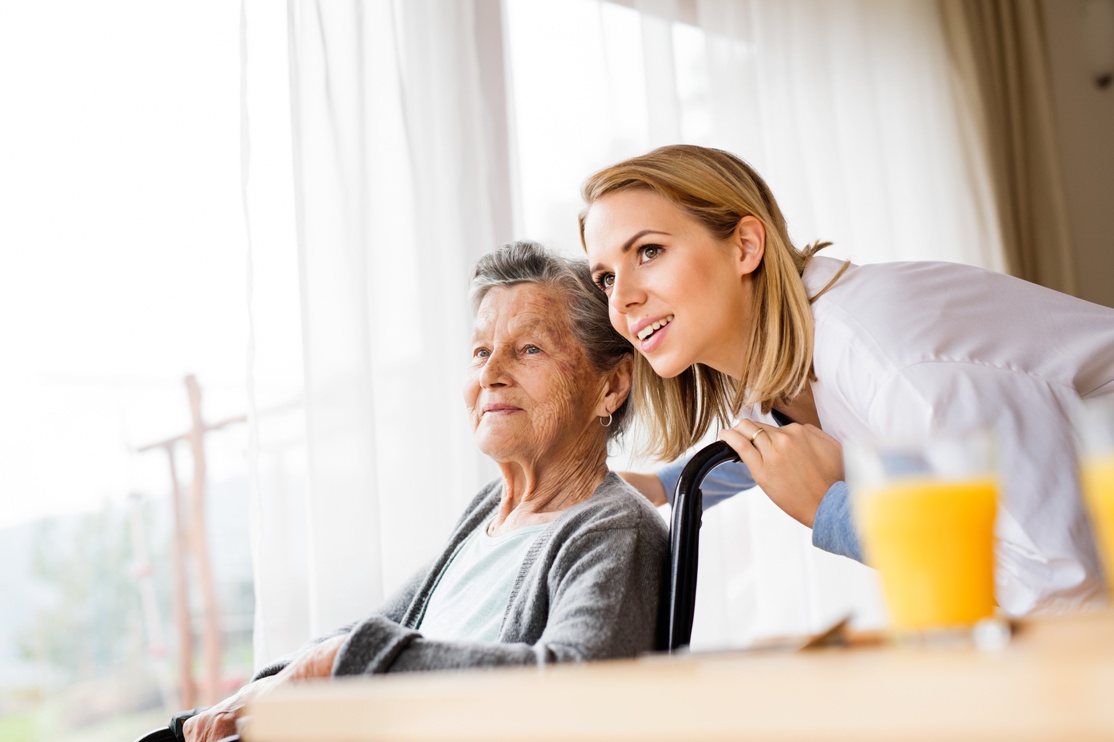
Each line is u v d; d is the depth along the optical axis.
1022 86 3.31
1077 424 1.05
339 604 1.73
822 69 2.81
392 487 1.86
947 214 3.05
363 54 1.94
